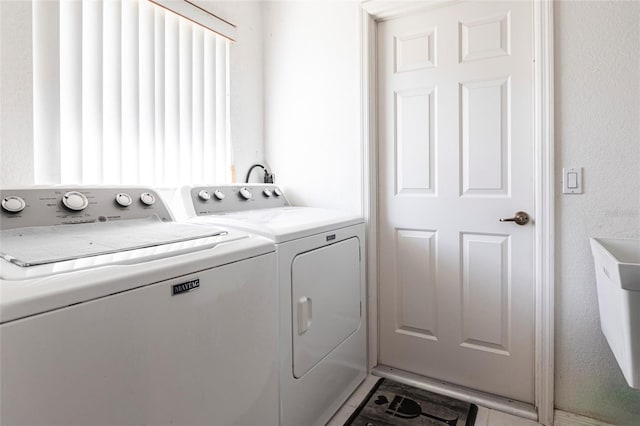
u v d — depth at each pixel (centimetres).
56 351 67
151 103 172
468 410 167
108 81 156
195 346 96
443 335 188
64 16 142
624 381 146
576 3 146
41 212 111
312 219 161
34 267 77
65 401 69
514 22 164
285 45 228
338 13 206
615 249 136
